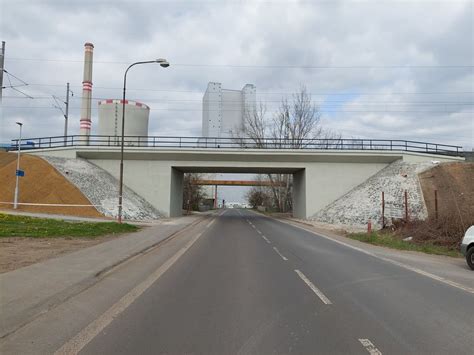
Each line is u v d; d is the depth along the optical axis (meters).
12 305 6.39
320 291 8.00
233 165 39.66
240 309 6.59
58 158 37.75
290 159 39.78
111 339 5.09
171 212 40.06
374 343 5.02
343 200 37.78
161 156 39.53
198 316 6.16
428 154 39.62
